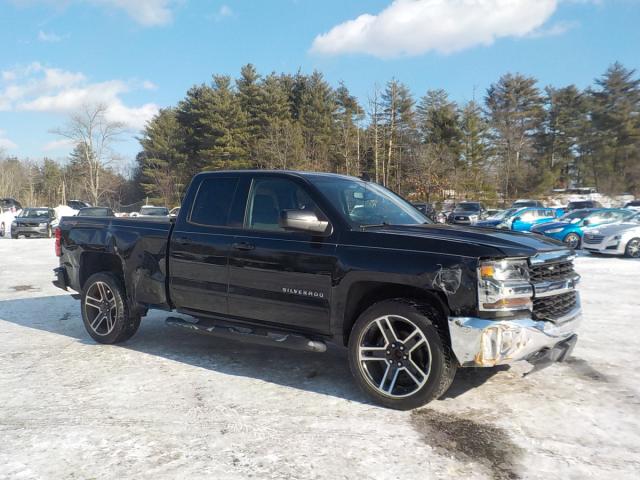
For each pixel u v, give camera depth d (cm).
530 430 354
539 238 425
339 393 425
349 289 408
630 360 516
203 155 5372
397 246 393
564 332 391
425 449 326
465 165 5362
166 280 521
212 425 362
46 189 7944
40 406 397
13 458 315
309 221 416
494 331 354
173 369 489
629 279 1089
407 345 387
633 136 6044
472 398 412
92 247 580
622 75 6181
